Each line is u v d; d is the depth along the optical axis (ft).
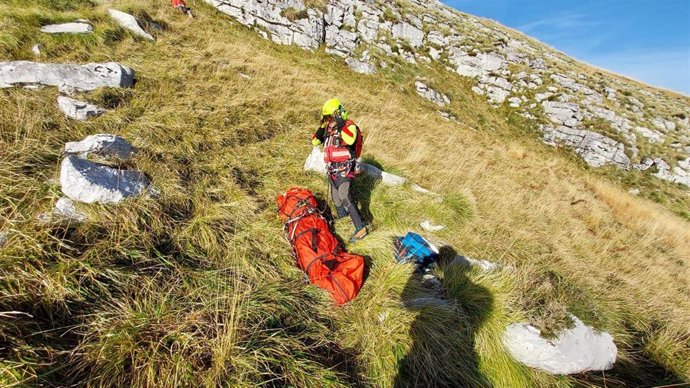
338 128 13.01
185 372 6.84
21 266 7.43
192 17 39.37
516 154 47.24
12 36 17.89
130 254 9.20
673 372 11.18
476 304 11.22
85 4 26.96
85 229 9.13
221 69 25.82
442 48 81.92
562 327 10.03
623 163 70.23
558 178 38.73
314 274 10.80
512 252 16.08
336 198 14.02
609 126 74.43
